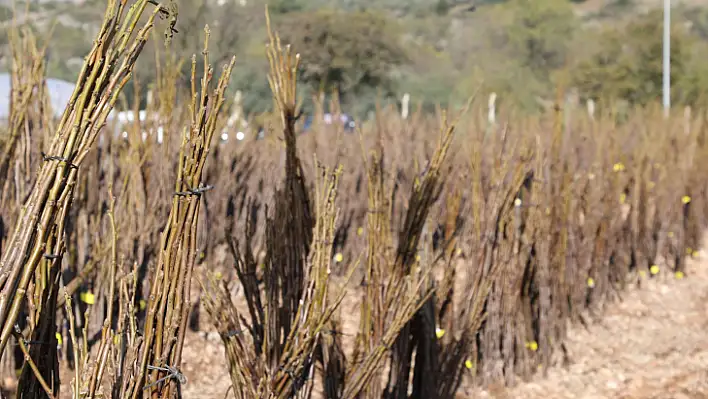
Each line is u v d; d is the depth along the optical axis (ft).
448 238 14.35
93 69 6.68
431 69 91.20
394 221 17.39
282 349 10.57
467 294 14.88
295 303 10.82
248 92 48.70
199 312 18.33
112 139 16.55
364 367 11.75
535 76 91.56
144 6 6.84
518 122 28.07
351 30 75.05
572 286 20.40
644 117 36.42
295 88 11.40
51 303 7.88
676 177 26.22
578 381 17.58
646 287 25.14
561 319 18.72
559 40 106.63
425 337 13.85
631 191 25.81
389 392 13.32
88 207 16.44
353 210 22.36
